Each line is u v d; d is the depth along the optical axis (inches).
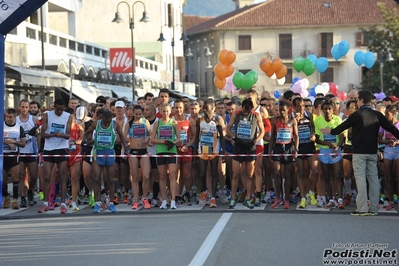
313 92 1275.8
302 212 608.1
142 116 649.0
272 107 710.5
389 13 2834.6
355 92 837.8
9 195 722.8
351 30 3191.4
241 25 3225.9
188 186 676.7
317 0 3292.3
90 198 676.1
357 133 585.3
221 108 706.2
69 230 521.3
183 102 725.3
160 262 389.4
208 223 535.5
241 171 649.6
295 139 634.8
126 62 1567.4
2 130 645.9
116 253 420.8
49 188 637.3
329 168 642.8
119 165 697.0
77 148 652.1
